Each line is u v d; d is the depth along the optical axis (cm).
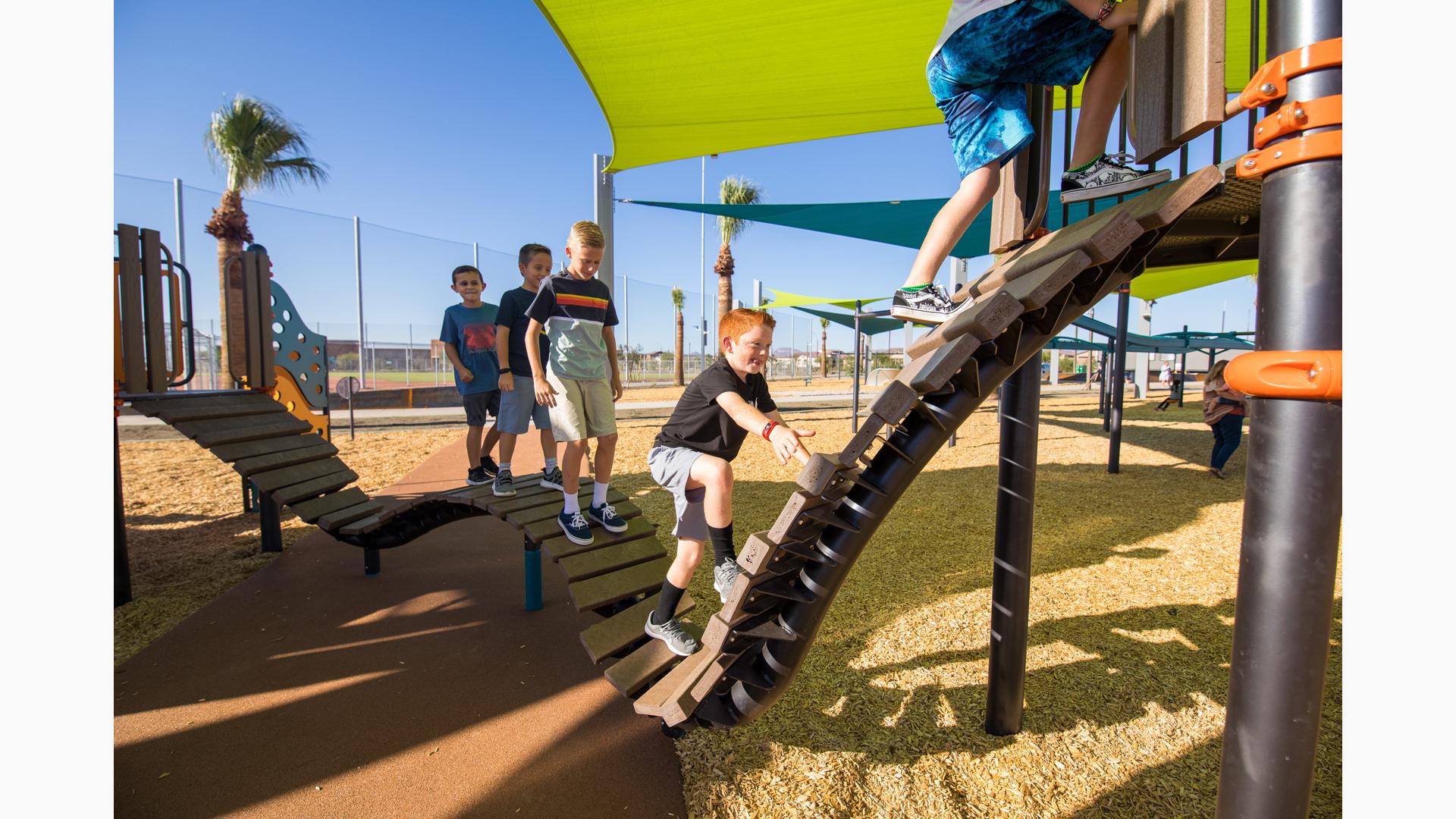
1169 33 151
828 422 1358
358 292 1434
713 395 236
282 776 223
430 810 208
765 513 600
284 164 1875
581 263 336
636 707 217
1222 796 130
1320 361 107
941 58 201
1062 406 1875
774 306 2028
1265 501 119
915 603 386
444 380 1911
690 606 288
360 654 315
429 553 477
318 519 395
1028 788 227
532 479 432
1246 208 214
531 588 368
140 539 505
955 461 890
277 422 452
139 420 1310
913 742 252
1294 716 118
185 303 447
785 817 209
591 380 337
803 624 182
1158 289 1287
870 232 818
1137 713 273
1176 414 1605
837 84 463
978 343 153
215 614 361
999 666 254
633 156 627
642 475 788
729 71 433
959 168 208
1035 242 221
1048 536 526
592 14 351
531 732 252
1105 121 201
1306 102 109
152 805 207
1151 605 383
